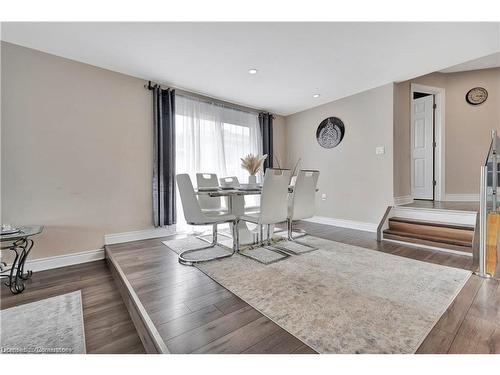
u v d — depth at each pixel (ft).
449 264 7.91
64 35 7.73
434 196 14.89
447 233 9.86
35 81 8.59
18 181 8.30
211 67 10.09
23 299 6.69
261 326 4.68
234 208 11.22
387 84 12.15
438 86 14.44
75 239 9.46
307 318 4.91
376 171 12.69
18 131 8.30
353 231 12.93
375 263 8.00
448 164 14.73
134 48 8.54
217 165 13.94
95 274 8.49
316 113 15.76
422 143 15.35
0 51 8.00
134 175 10.94
